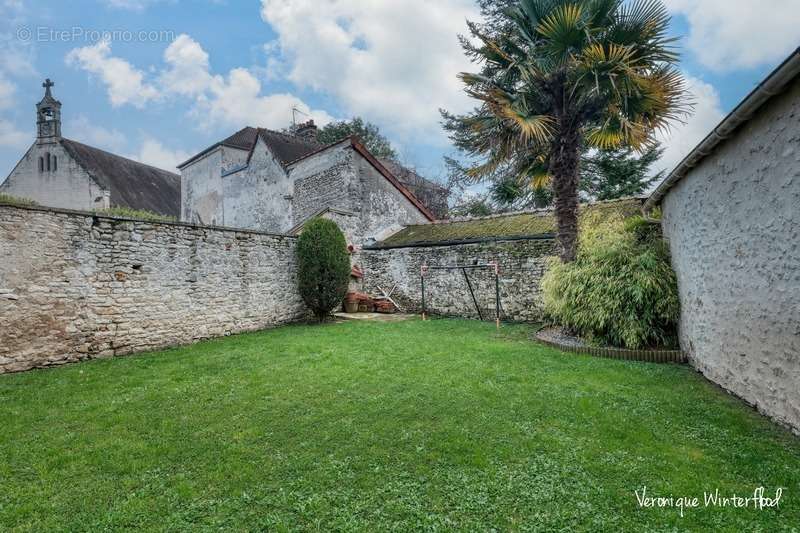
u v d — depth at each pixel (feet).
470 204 71.10
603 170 56.85
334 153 45.80
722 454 9.80
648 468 9.20
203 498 8.46
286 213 50.98
